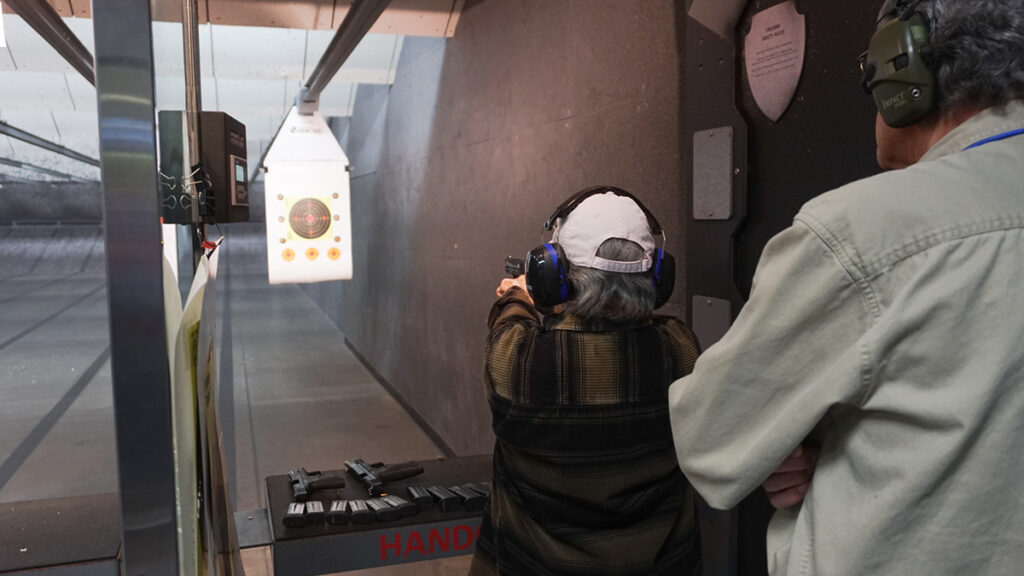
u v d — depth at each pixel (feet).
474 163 11.33
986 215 1.61
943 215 1.62
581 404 2.88
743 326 1.88
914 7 1.80
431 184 13.96
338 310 28.37
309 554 4.25
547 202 8.67
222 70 15.99
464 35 11.74
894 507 1.60
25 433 14.07
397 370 17.42
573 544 2.91
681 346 3.11
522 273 3.82
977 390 1.52
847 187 1.78
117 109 1.97
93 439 13.74
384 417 16.02
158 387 2.10
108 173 1.99
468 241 11.71
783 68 4.47
